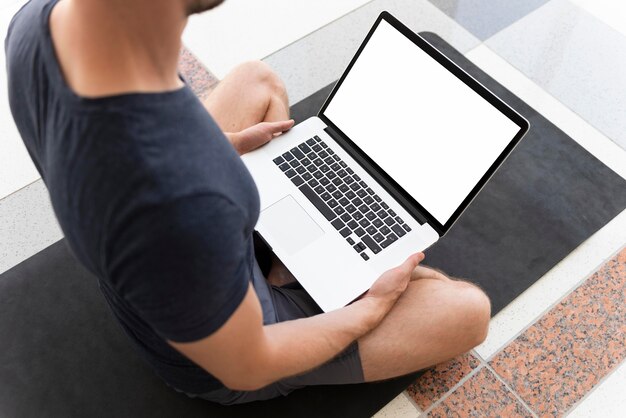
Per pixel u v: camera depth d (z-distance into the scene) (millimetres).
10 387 1368
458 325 1204
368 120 1379
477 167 1230
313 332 1020
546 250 1563
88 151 582
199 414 1331
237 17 2117
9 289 1504
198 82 1968
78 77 581
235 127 1477
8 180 1762
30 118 670
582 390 1389
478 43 2012
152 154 588
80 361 1401
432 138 1292
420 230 1274
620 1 2117
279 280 1318
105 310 1472
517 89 1887
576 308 1499
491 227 1598
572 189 1663
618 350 1438
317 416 1331
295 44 2047
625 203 1644
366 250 1244
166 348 974
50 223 1667
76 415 1332
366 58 1396
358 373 1192
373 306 1142
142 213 589
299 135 1408
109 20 554
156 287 631
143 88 594
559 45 2002
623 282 1532
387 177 1337
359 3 2145
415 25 2068
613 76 1922
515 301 1511
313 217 1283
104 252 624
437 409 1371
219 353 744
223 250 646
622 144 1773
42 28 625
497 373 1414
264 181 1329
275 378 925
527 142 1754
